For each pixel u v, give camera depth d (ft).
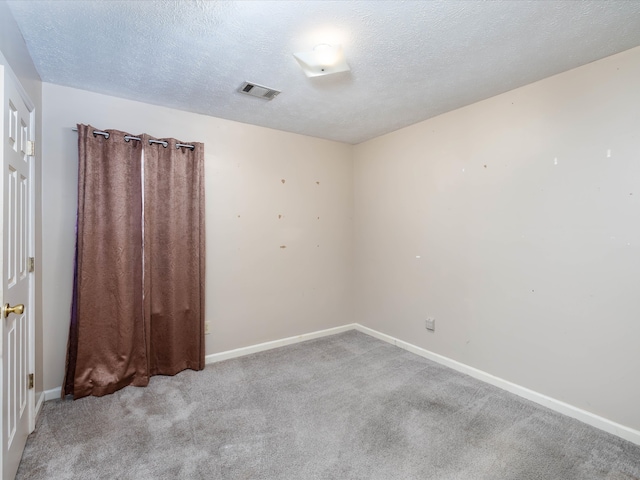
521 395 8.00
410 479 5.36
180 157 9.24
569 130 7.12
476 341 8.99
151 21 5.45
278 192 11.27
